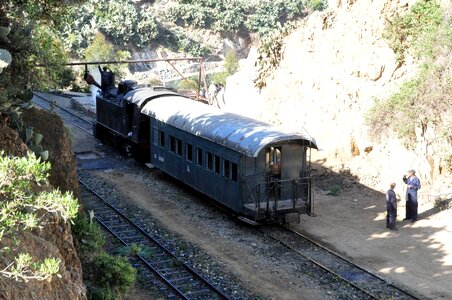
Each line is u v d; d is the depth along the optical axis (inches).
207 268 705.0
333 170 1048.8
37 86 699.4
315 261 725.3
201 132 908.6
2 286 385.4
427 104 930.7
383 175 1001.5
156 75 2447.1
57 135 738.2
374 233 819.4
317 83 1180.5
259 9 3034.0
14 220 336.5
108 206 916.6
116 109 1224.2
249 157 820.6
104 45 2300.7
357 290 654.5
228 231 824.9
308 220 869.2
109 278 572.4
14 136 570.9
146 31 2647.6
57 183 697.0
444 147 924.6
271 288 659.4
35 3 688.4
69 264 511.5
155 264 711.7
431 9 1024.2
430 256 741.9
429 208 895.7
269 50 1341.0
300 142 830.5
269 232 820.0
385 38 1071.6
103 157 1221.7
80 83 2055.9
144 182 1052.5
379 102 1014.4
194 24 2898.6
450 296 644.1
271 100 1283.2
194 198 968.3
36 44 666.2
